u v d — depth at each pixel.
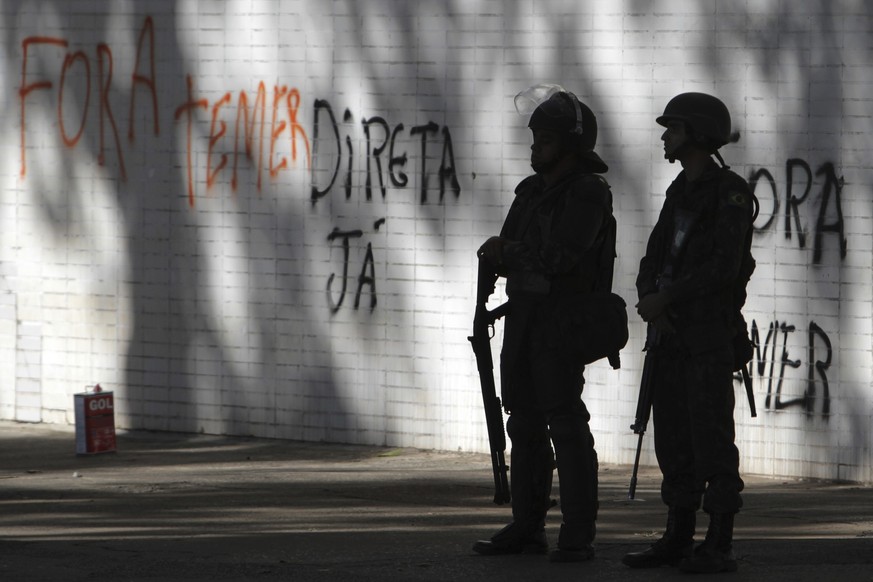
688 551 22.55
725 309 21.95
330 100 41.12
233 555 24.70
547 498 24.05
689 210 21.98
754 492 34.81
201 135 42.75
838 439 36.03
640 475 36.94
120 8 43.59
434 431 40.28
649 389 22.38
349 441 41.31
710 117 21.95
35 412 45.41
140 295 43.69
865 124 35.53
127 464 38.84
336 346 41.31
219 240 42.59
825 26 35.81
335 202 41.16
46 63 44.69
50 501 33.03
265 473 37.22
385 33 40.41
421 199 40.09
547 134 22.92
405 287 40.38
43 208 44.91
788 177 36.28
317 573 22.66
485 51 39.25
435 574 22.23
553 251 22.44
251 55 42.03
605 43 37.94
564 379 22.78
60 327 44.88
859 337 35.75
